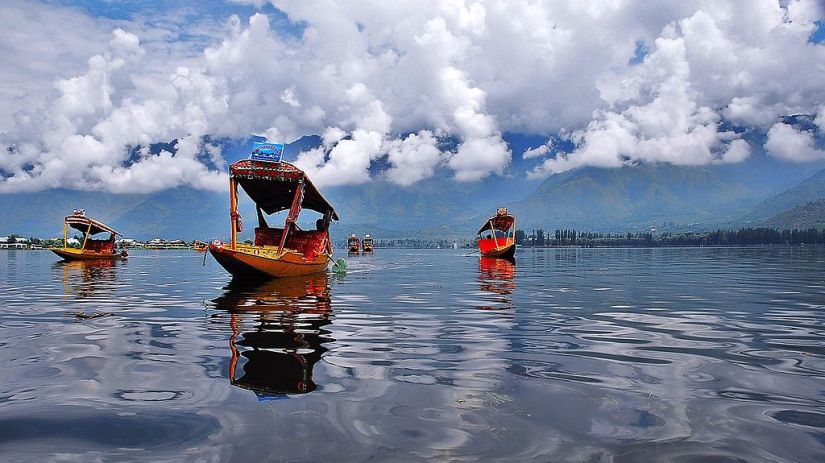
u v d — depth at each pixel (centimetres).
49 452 392
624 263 4125
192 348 765
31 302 1388
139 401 513
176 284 2009
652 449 398
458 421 456
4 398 525
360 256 7331
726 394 537
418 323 1005
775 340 825
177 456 384
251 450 393
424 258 5969
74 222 4816
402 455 384
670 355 717
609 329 932
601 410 487
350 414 473
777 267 3275
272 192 2475
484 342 812
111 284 2030
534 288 1794
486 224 5541
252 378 597
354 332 904
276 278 2195
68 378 601
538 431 434
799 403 508
